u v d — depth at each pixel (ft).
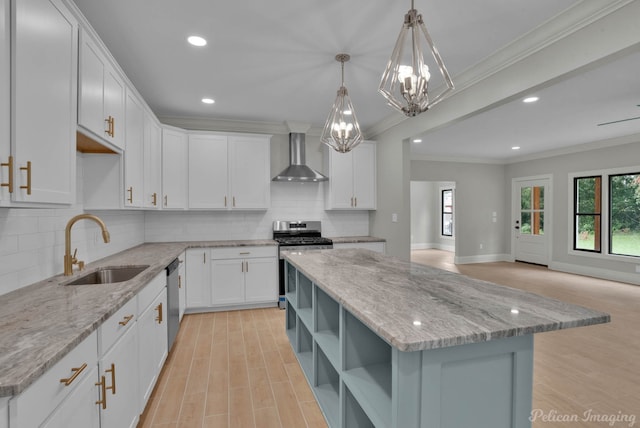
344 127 7.97
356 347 5.38
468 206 24.80
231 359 9.07
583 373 8.27
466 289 5.13
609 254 18.90
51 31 4.66
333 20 7.10
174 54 8.52
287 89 10.89
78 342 3.57
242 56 8.64
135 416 5.80
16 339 3.47
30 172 4.09
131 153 8.68
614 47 6.03
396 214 13.78
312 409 6.87
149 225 13.64
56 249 6.75
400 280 5.74
